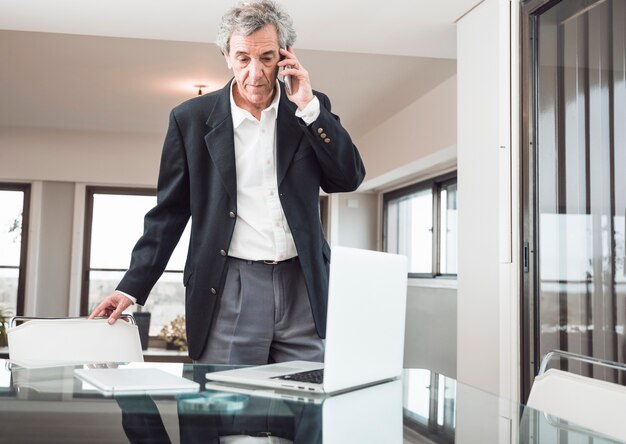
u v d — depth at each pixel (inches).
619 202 90.9
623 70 90.8
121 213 330.3
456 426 37.6
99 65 205.8
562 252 103.0
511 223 114.3
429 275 277.3
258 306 67.1
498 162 118.6
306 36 142.3
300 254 67.1
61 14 131.6
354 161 68.5
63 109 264.5
